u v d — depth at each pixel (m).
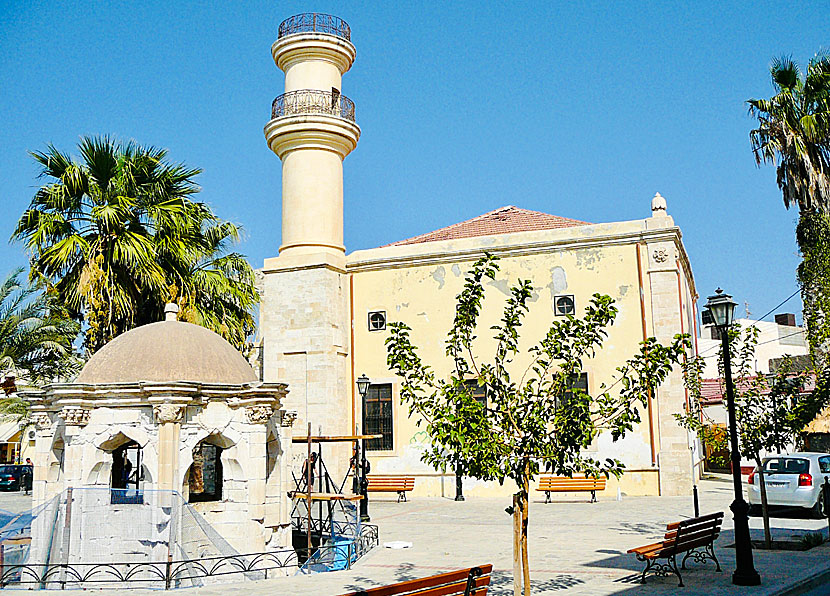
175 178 25.84
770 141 29.92
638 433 26.52
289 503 15.34
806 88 30.39
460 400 9.15
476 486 28.33
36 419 15.00
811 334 18.75
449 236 32.75
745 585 11.87
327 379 29.25
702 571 13.16
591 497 26.08
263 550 14.12
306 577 13.34
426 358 29.44
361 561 14.81
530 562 14.22
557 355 9.56
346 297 30.86
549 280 28.34
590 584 12.16
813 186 28.94
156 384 13.50
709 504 23.41
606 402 9.48
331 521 17.05
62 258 21.98
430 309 29.69
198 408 14.10
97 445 13.82
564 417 9.13
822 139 29.55
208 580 13.04
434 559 14.88
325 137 31.05
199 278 25.31
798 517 20.61
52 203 23.55
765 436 15.75
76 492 13.27
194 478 16.22
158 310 24.16
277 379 29.86
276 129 31.14
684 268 30.98
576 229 28.44
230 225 27.42
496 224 33.00
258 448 14.27
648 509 22.73
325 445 28.91
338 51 32.09
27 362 26.48
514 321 9.84
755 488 21.14
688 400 28.86
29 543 13.30
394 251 30.61
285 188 31.47
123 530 13.08
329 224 30.97
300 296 30.02
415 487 28.83
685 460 25.84
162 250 24.17
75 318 25.36
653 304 27.06
